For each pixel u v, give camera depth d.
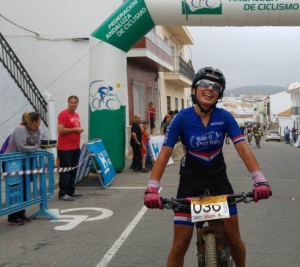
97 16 14.95
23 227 5.69
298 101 54.50
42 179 6.07
